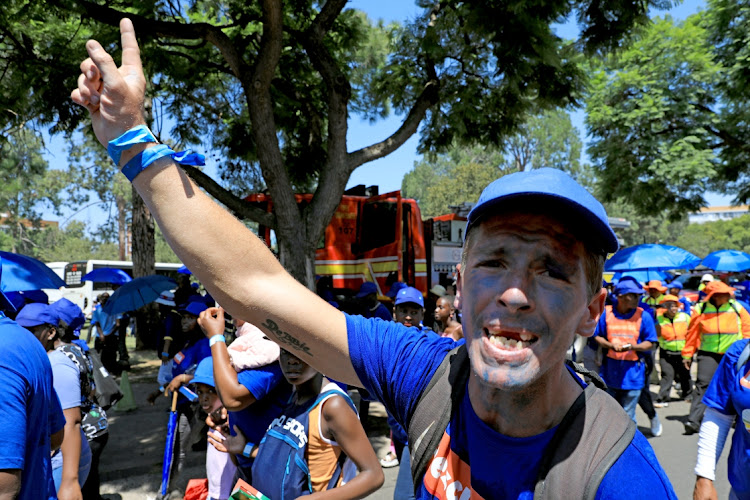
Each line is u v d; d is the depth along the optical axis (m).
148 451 6.48
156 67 9.16
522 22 7.48
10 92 9.56
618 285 6.35
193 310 5.32
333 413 2.23
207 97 11.85
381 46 11.77
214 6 9.44
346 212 12.11
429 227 13.43
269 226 8.12
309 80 11.14
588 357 6.65
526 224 0.96
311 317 1.25
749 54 15.13
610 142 17.28
